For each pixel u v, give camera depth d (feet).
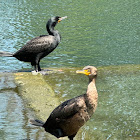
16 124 28.50
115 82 38.99
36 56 43.37
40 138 26.20
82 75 42.34
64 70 45.21
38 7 95.61
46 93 35.50
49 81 40.01
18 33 67.82
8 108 31.81
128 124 28.60
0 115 30.25
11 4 100.58
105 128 27.96
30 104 32.76
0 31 68.85
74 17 82.84
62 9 92.43
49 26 44.42
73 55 55.06
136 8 92.73
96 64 49.96
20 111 31.14
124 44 60.80
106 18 81.35
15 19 80.53
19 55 44.04
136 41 62.39
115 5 97.45
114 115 30.32
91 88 23.93
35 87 37.19
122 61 51.26
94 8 93.45
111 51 56.59
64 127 25.09
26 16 84.07
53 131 25.85
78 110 23.95
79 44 61.26
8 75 42.50
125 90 36.29
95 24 75.87
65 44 61.36
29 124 28.60
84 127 28.14
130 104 32.65
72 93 35.78
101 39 64.28
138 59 52.31
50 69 45.83
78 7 95.04
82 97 24.18
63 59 53.11
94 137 26.63
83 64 50.14
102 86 37.63
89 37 65.67
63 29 71.72
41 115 30.22
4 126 28.04
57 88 37.29
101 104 32.68
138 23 76.02
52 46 43.68
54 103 32.89
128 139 26.13
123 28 72.13
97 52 56.44
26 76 41.86
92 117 29.94
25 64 50.31
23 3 102.17
